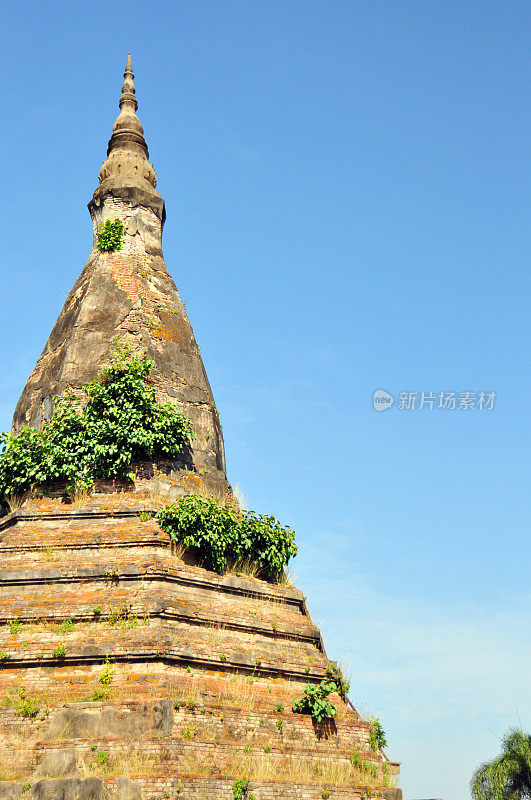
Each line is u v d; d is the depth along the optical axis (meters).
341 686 24.30
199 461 27.94
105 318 29.48
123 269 30.69
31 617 21.88
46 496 25.64
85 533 24.27
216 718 20.66
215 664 22.02
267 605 24.97
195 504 24.84
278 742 21.55
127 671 21.02
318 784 20.69
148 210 32.31
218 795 18.94
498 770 28.44
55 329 30.91
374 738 24.02
